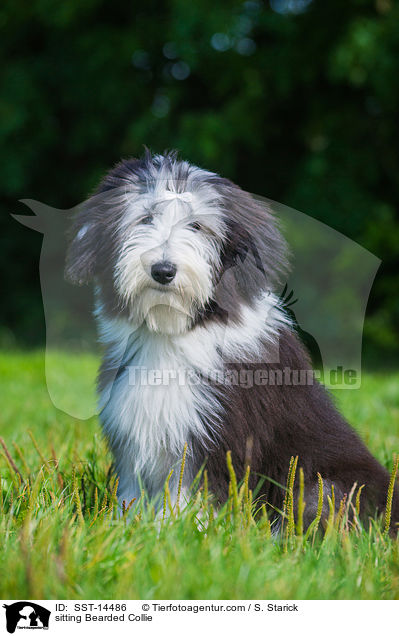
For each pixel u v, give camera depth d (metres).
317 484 4.63
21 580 3.47
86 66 18.05
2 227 18.80
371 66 15.48
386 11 16.03
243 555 3.63
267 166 18.11
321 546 3.99
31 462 5.70
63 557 3.53
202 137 16.30
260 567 3.60
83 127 18.27
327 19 16.89
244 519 4.07
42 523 3.99
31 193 18.92
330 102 17.36
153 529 3.98
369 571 3.72
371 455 5.08
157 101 18.09
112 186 4.81
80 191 18.61
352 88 17.17
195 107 18.22
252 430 4.54
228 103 17.31
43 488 4.66
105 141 18.64
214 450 4.49
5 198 18.80
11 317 18.50
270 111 17.70
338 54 15.48
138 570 3.55
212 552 3.65
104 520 4.18
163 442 4.55
